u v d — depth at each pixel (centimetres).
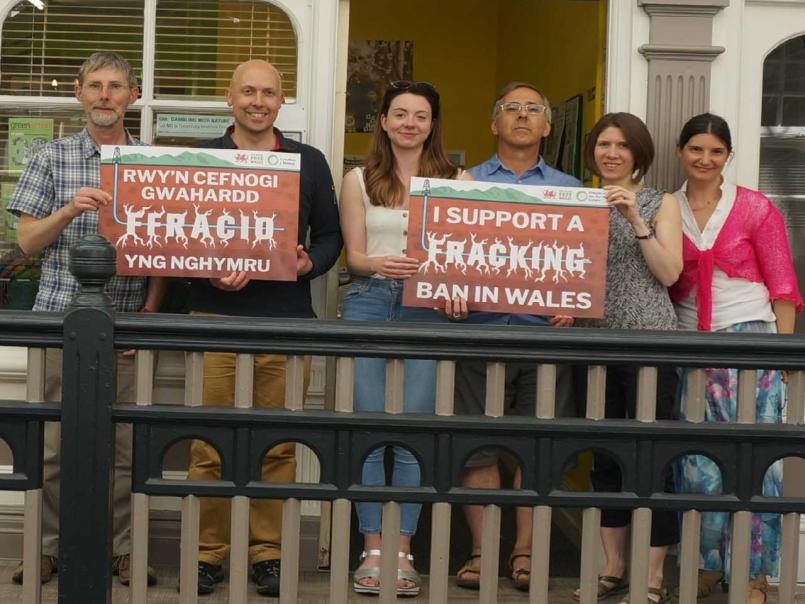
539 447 278
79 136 402
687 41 427
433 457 277
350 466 276
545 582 281
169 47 432
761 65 434
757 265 397
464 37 768
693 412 279
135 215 365
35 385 274
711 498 279
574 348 274
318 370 436
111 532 273
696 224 396
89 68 392
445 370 276
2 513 428
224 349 272
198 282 394
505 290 359
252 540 416
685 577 282
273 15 432
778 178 441
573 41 564
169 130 434
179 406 274
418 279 358
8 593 392
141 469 275
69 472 269
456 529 525
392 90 400
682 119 429
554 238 359
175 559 428
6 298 430
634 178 404
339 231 410
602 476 403
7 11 430
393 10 764
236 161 366
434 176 404
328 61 430
